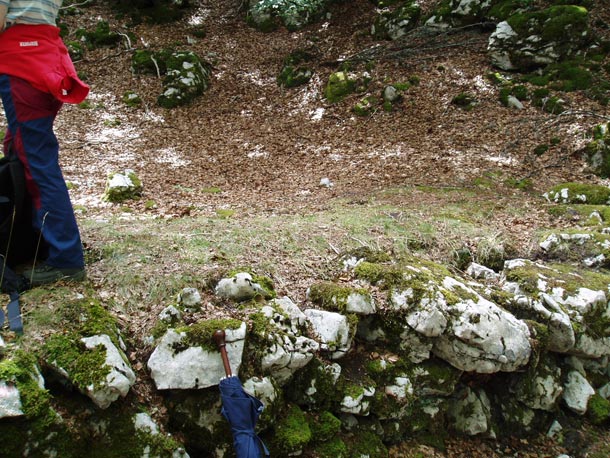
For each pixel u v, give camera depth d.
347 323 3.46
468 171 8.02
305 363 3.22
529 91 9.98
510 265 4.76
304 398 3.26
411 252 4.74
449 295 3.71
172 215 6.00
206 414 2.89
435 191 7.16
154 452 2.66
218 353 2.93
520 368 3.86
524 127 9.19
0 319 2.79
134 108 11.05
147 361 2.94
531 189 7.39
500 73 10.68
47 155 3.03
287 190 7.54
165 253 3.93
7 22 2.84
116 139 9.73
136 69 12.00
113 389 2.58
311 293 3.73
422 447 3.64
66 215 3.12
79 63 12.25
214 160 8.96
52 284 3.17
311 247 4.47
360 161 8.71
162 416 2.83
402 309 3.66
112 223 4.85
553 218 6.12
